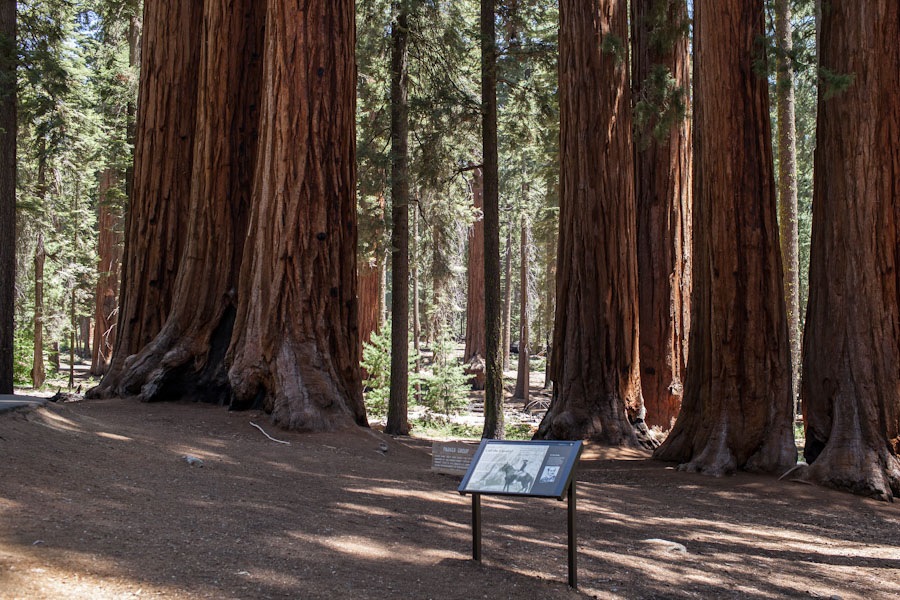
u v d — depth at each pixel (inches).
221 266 537.0
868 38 433.1
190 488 264.1
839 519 357.4
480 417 1117.1
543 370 2014.0
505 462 203.3
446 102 775.1
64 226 1365.7
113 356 561.9
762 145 471.8
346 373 497.4
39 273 1241.4
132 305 563.2
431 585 189.0
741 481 428.8
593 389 556.7
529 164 1395.2
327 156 499.2
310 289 486.3
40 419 317.7
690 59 691.4
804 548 297.6
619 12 586.9
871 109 430.9
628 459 502.9
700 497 395.2
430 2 797.9
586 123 572.4
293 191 488.7
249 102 555.2
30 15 833.5
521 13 830.5
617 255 565.9
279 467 347.6
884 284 423.2
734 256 464.8
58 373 1505.9
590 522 309.1
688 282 637.3
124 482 250.5
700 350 484.4
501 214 1644.9
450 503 315.3
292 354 475.2
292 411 455.8
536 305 1734.7
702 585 226.8
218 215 539.8
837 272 436.1
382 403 984.3
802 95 991.6
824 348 439.8
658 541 277.7
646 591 212.2
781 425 456.8
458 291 1777.8
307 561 193.8
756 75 472.4
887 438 410.3
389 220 808.3
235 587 164.2
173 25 580.7
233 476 305.6
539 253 1679.4
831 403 433.1
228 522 222.8
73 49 1040.2
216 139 544.1
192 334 524.7
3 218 677.3
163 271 567.5
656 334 630.5
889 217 425.7
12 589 140.9
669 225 633.6
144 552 177.9
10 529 175.2
